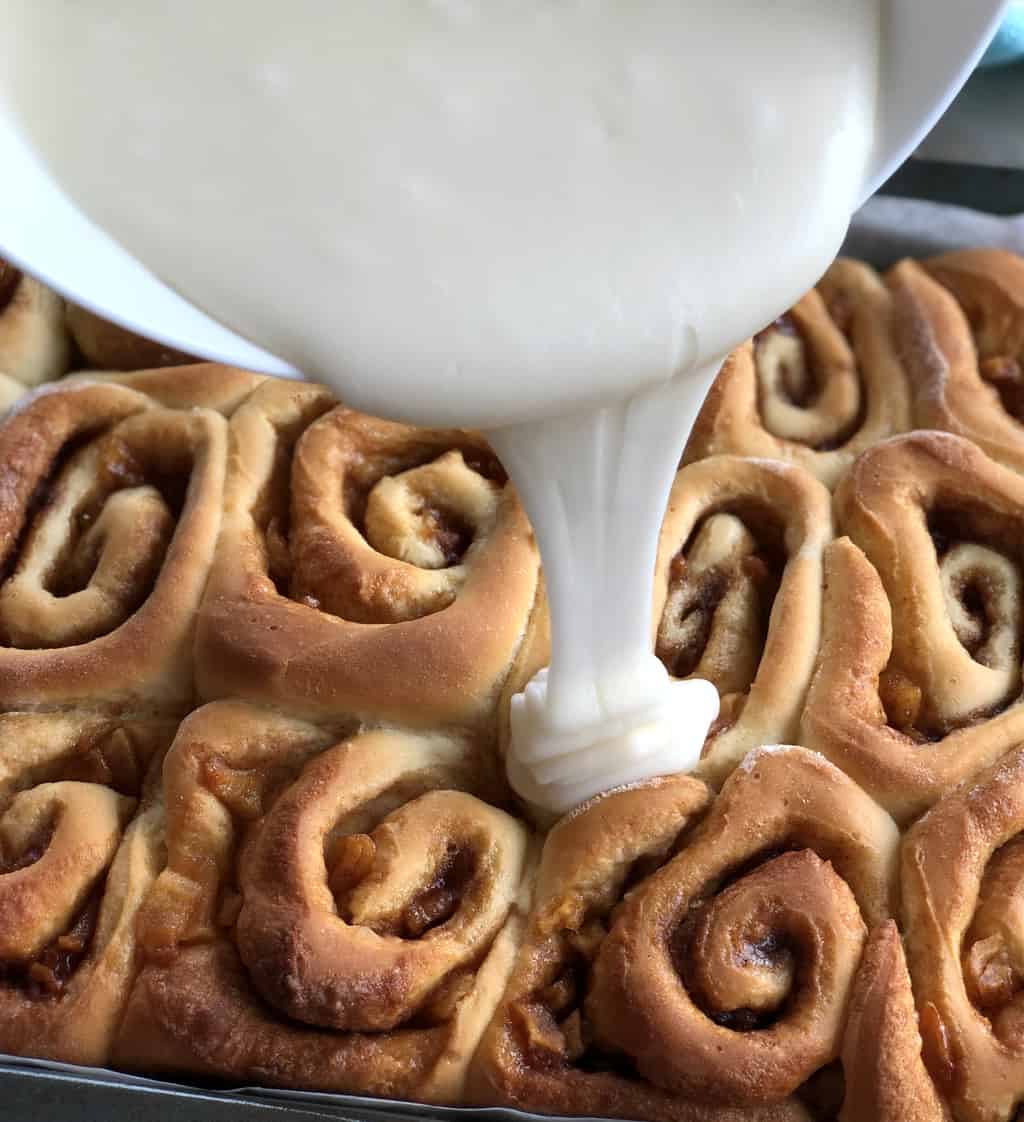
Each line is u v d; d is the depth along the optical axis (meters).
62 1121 0.26
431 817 0.29
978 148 0.44
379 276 0.21
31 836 0.30
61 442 0.35
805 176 0.22
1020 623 0.32
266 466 0.34
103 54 0.22
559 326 0.22
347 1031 0.27
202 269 0.21
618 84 0.22
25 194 0.20
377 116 0.22
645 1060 0.26
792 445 0.36
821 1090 0.27
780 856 0.28
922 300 0.38
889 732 0.30
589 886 0.28
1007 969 0.27
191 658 0.31
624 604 0.27
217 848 0.29
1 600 0.32
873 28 0.23
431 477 0.33
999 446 0.35
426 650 0.30
